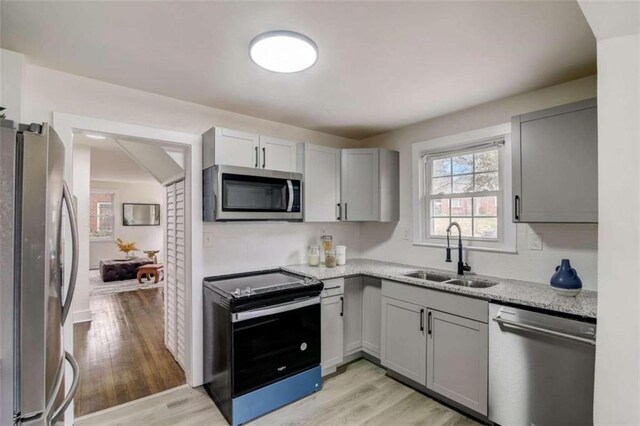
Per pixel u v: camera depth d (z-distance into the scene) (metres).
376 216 3.23
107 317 4.36
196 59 1.89
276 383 2.25
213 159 2.45
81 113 2.12
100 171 6.84
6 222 0.99
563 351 1.71
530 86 2.28
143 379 2.69
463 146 2.86
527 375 1.84
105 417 2.17
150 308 4.80
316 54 1.78
